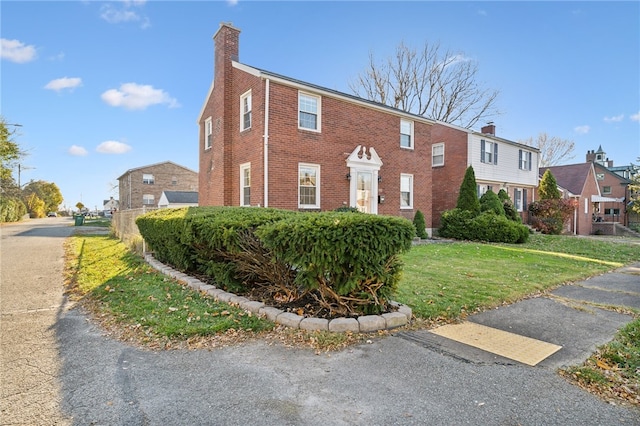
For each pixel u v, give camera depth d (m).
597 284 6.77
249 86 12.20
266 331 3.91
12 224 30.25
